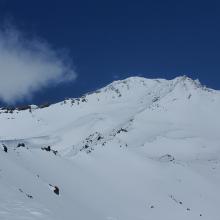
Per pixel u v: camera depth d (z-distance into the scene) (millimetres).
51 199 38750
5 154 50000
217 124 194000
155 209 58906
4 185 34250
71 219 33781
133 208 56188
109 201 54594
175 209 60469
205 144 150125
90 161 69312
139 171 70438
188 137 161625
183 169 77062
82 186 56406
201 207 64000
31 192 37281
